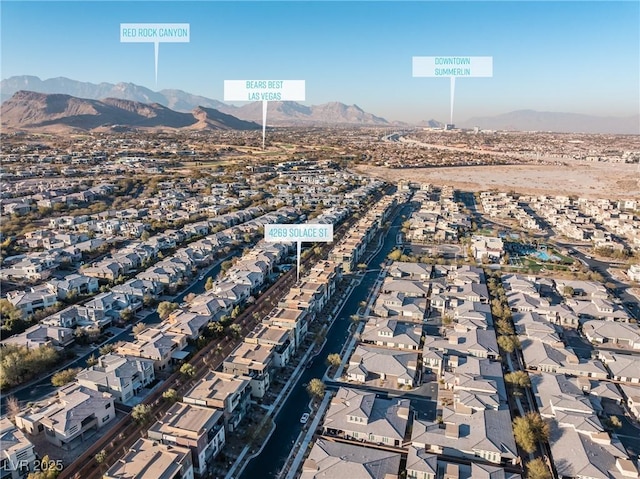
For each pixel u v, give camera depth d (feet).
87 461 262.06
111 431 283.38
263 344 355.97
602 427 280.51
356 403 296.71
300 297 439.63
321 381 345.51
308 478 242.99
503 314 438.81
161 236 647.97
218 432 271.49
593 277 546.26
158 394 323.98
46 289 462.19
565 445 267.39
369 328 417.69
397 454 262.26
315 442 273.95
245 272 512.22
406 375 343.26
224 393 290.35
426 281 540.52
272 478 256.73
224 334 398.83
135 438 284.41
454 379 335.47
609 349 392.47
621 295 511.40
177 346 365.40
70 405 282.77
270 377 340.59
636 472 245.65
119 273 529.04
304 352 386.11
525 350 377.30
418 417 303.48
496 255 612.70
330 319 444.14
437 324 437.17
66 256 563.07
